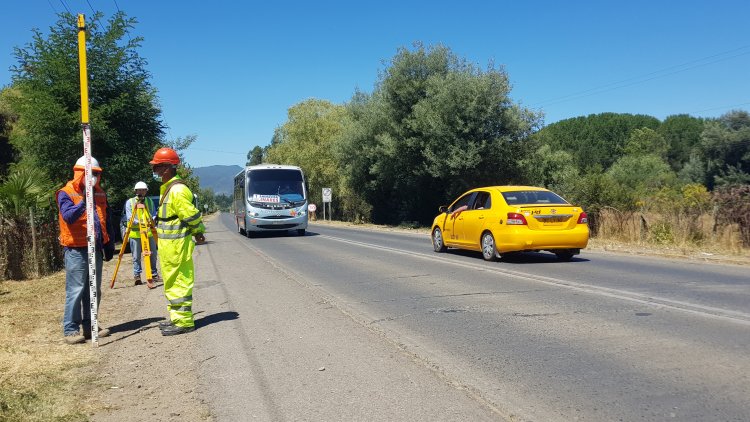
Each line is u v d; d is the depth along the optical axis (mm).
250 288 9922
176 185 6609
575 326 6332
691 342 5555
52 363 5477
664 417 3828
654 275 10148
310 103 56188
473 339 5953
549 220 11719
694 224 15836
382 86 34000
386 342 5965
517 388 4469
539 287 8922
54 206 13914
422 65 32781
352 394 4457
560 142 79500
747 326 6129
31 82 17547
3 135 24438
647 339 5699
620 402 4109
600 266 11523
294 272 11930
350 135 38219
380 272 11422
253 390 4613
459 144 28109
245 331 6633
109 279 11961
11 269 11406
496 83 28375
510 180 29844
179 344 6152
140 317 7707
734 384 4395
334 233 26984
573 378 4648
